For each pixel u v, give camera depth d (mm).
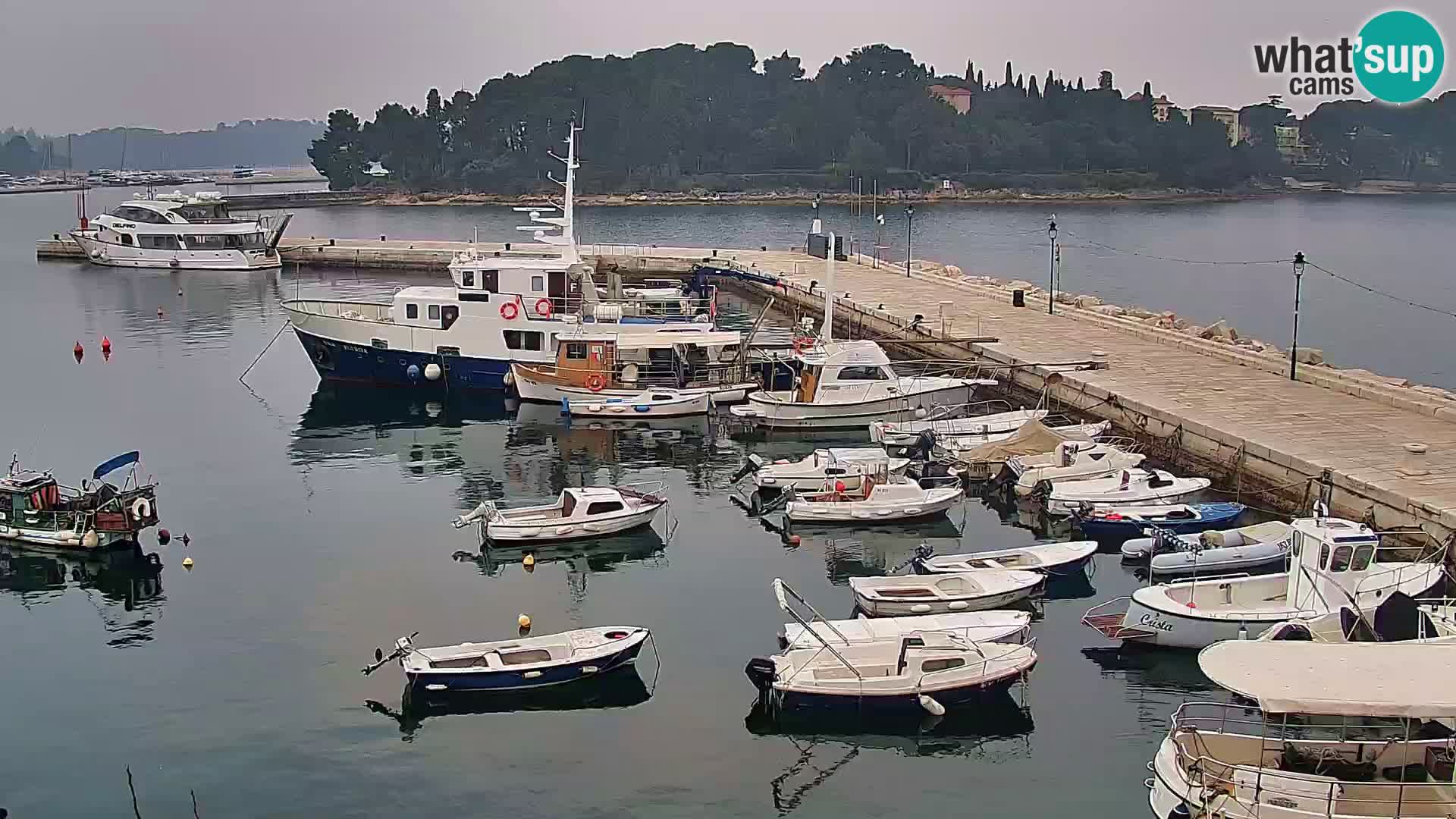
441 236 168875
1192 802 19500
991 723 25016
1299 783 19375
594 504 36219
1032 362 51125
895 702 25297
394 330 54844
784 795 22734
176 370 61875
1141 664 27453
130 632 29938
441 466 44375
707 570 33719
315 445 47250
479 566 34031
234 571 33781
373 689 26859
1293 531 28812
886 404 47938
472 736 24828
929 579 30625
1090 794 22594
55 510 35750
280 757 24156
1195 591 28219
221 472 43562
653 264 94312
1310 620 26484
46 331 73250
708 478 42594
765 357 53531
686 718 25391
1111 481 38031
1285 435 38781
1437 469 34812
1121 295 98938
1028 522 37375
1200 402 43594
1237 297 98188
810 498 37594
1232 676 19781
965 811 22172
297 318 56469
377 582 32906
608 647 27203
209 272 103750
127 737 24984
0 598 32062
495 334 54188
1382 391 43750
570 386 51938
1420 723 21156
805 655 25875
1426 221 187375
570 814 22203
